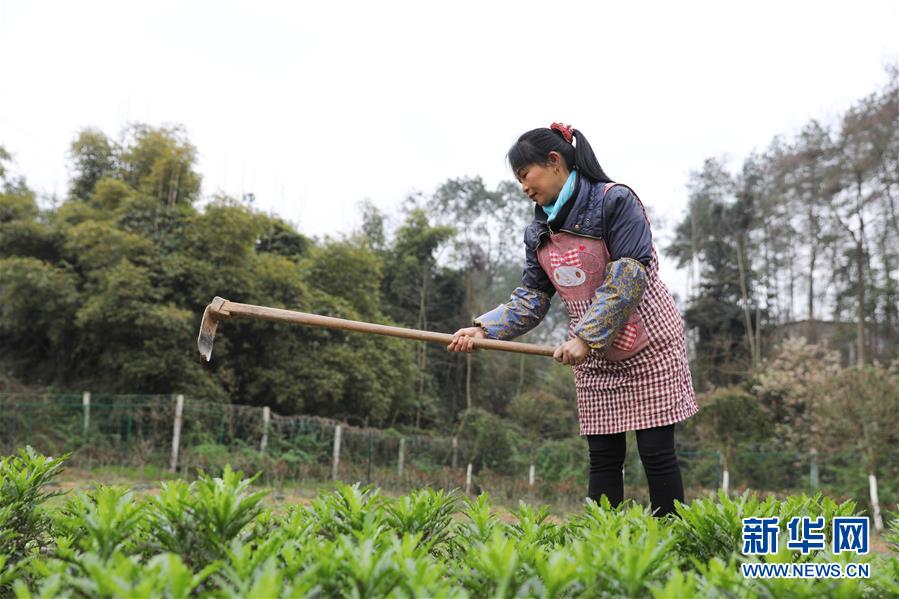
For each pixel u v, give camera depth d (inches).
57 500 127.1
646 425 83.0
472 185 997.8
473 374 818.2
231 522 49.0
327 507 57.9
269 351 558.9
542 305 93.0
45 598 35.8
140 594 32.7
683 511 60.4
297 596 35.4
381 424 670.5
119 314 479.8
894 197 743.1
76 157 657.6
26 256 551.5
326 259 669.3
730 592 41.6
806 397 581.9
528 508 66.3
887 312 791.7
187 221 541.6
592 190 83.7
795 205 853.8
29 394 470.9
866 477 399.2
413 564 40.4
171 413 430.3
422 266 852.6
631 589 42.1
